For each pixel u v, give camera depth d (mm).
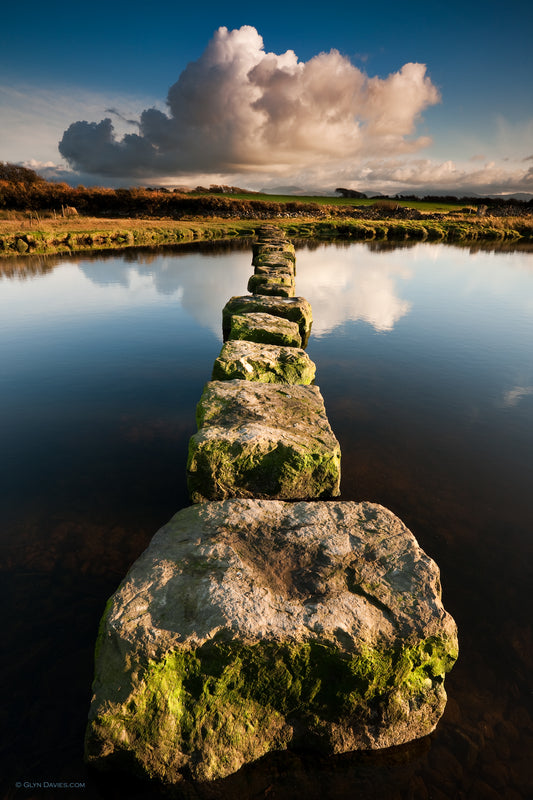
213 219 46156
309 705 2414
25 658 2859
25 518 4172
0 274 17641
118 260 21766
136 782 2275
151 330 10758
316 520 3119
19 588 3375
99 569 3564
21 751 2385
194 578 2600
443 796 2250
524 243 34438
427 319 11789
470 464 5207
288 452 4008
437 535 4035
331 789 2266
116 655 2250
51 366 8336
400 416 6398
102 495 4527
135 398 6988
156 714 2211
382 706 2439
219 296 14352
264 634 2256
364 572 2699
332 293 14766
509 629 3145
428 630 2385
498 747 2453
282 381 5980
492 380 7793
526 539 4027
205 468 3982
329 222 41969
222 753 2291
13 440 5648
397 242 33625
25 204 45875
